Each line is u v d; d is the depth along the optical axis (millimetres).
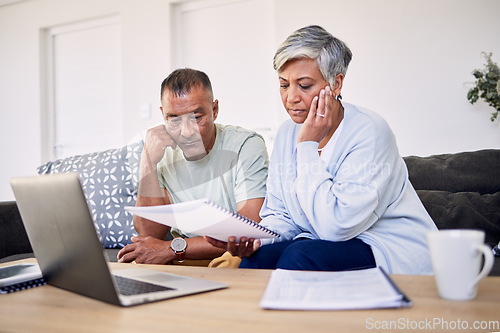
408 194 1345
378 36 3617
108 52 4664
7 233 2242
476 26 3383
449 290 678
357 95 3684
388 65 3598
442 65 3467
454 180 2062
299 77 1327
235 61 4121
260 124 4023
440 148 3477
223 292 787
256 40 4043
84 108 4781
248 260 1220
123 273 963
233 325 603
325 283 768
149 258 1554
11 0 4945
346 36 3693
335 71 1323
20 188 812
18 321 667
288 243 1263
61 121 4895
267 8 3998
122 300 709
